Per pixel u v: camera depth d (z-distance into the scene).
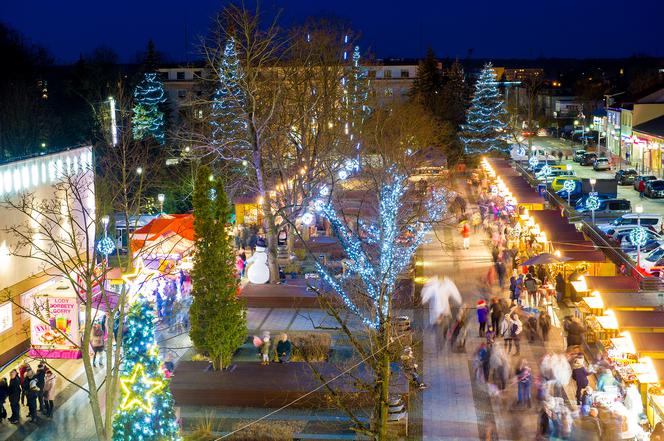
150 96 76.19
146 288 30.89
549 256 33.22
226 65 39.88
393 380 23.27
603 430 20.98
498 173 58.91
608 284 27.09
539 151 99.06
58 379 26.67
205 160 53.75
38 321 28.41
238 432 21.97
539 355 28.12
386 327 18.41
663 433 19.83
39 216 30.94
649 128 79.94
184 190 54.59
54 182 31.92
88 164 34.00
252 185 48.06
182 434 21.94
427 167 63.50
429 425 22.69
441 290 32.66
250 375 25.28
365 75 59.88
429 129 69.69
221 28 40.84
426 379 26.33
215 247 26.06
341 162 44.41
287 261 41.28
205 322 26.20
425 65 86.12
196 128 59.00
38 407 24.62
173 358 27.88
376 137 48.50
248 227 47.22
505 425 22.61
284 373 25.39
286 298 34.53
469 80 108.50
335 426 22.50
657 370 21.41
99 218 28.61
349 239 26.84
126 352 17.81
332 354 28.14
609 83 136.12
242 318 27.19
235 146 41.75
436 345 29.73
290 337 28.98
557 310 32.81
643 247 43.75
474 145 81.12
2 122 66.44
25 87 73.44
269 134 41.03
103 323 28.94
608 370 23.02
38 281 30.52
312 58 47.09
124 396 17.66
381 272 22.33
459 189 68.06
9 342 28.31
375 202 44.31
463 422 22.83
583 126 109.06
